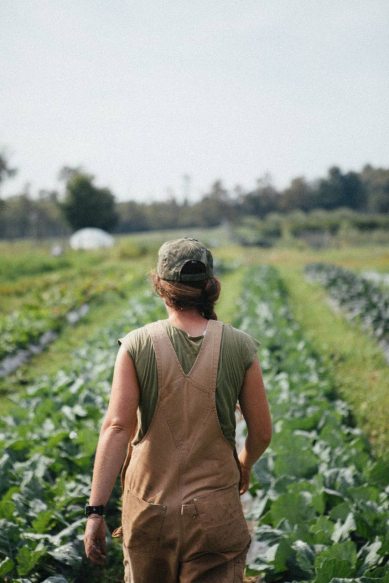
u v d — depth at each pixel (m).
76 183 70.81
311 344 10.42
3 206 72.88
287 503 4.11
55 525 4.17
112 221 72.69
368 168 124.62
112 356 8.77
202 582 2.20
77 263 35.56
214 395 2.27
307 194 110.75
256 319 12.47
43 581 3.46
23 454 5.24
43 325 13.00
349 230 63.34
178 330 2.33
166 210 106.38
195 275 2.34
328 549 3.44
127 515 2.31
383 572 3.25
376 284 22.27
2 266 30.23
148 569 2.28
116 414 2.23
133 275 24.95
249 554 4.08
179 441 2.26
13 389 9.18
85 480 4.79
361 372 9.65
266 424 2.38
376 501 4.22
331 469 4.59
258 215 109.44
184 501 2.21
